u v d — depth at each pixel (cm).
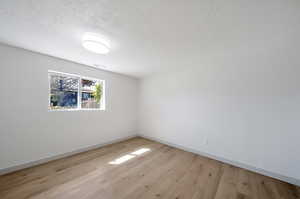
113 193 147
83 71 269
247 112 204
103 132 307
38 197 138
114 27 137
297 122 166
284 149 174
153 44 178
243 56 206
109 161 226
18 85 189
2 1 99
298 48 163
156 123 349
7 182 161
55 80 236
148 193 149
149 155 255
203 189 157
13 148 186
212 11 112
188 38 162
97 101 306
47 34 151
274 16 119
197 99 264
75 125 255
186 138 283
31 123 202
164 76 328
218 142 236
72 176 179
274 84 181
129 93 375
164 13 114
